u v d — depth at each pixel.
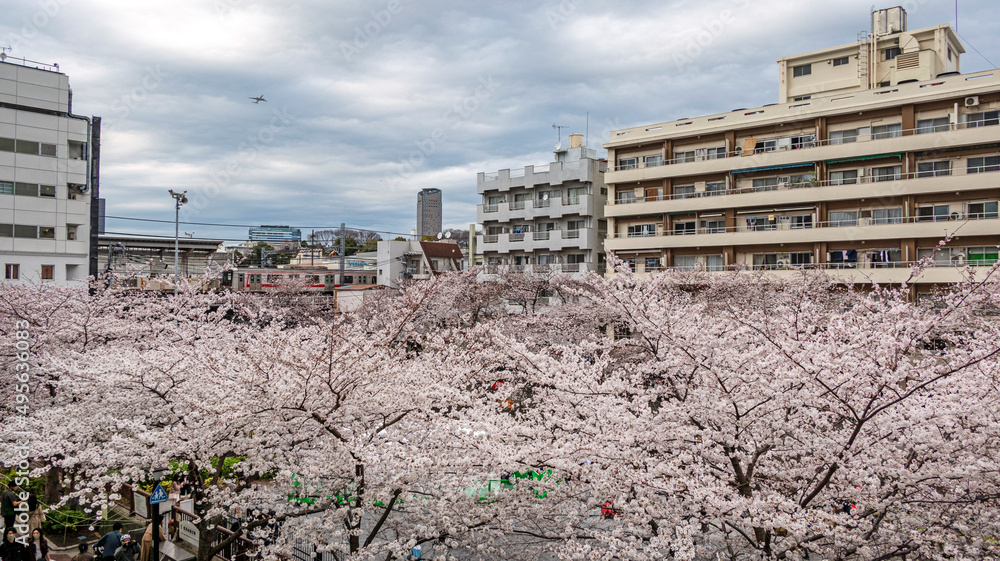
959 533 7.59
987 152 28.14
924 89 29.25
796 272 28.55
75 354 13.11
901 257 29.39
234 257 53.50
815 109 32.22
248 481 10.44
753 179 34.47
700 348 8.38
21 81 33.00
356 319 11.82
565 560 7.64
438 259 55.03
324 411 9.56
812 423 8.97
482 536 8.75
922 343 8.74
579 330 27.44
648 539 8.05
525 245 44.41
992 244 27.42
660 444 8.50
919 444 7.82
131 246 49.97
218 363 10.76
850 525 7.43
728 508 6.76
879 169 30.75
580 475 8.14
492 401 10.52
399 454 8.55
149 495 12.88
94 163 37.16
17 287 21.48
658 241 36.50
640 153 38.66
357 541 9.09
